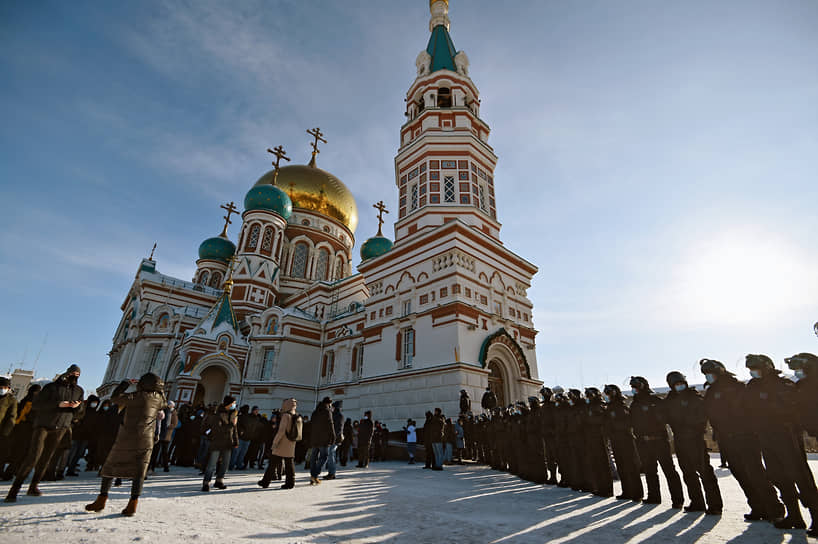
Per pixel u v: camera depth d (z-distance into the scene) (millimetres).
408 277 26703
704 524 6344
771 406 6266
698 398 7566
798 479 5883
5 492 7945
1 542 4566
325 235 49812
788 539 5465
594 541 5367
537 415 11797
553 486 10586
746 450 6531
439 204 27641
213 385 33750
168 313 38312
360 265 30719
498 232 29047
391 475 13023
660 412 8164
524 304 28203
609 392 9211
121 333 45000
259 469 14961
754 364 6656
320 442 10898
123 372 37469
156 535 5102
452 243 24406
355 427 19391
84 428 12023
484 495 9023
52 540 4715
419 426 21953
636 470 8516
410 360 24594
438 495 8922
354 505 7613
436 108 31016
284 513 6809
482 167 30422
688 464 7367
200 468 14469
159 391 6957
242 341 33531
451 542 5223
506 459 14461
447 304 23016
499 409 15430
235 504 7574
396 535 5504
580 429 9727
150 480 11070
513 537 5516
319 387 33594
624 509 7504
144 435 6527
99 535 4988
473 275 24641
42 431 7520
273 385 32094
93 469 13617
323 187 51562
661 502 8117
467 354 22141
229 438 9672
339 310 38406
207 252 50469
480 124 32156
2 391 8508
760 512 6520
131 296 45844
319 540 5137
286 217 46844
